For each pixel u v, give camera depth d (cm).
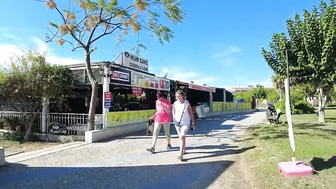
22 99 1237
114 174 634
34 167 696
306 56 1538
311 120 1734
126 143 1016
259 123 1652
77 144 1020
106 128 1171
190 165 702
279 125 1445
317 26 1488
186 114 767
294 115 2300
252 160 716
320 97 1630
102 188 546
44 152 881
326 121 1662
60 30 1126
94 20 1159
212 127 1470
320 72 1494
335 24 1455
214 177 608
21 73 1171
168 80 1917
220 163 716
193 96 2756
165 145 963
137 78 1490
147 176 618
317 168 595
